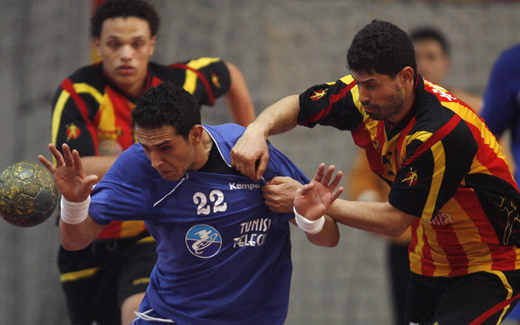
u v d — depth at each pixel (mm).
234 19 24922
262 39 24953
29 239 23359
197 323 9195
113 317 12859
